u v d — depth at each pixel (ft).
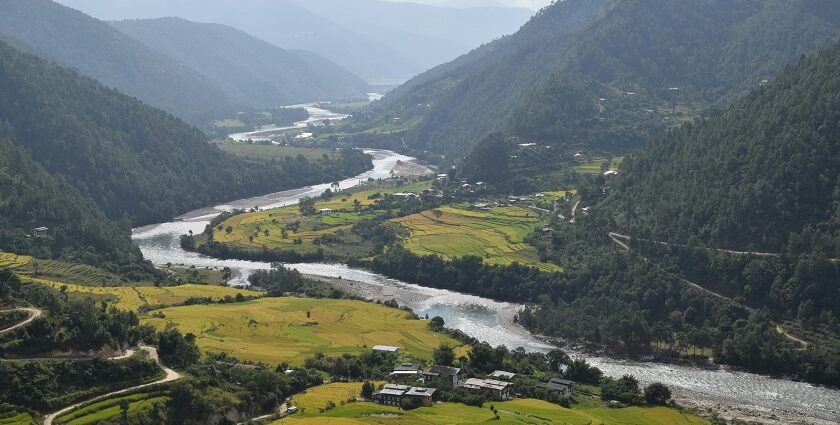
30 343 526.16
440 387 594.65
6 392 483.92
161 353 586.04
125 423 492.95
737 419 575.79
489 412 547.08
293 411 550.36
